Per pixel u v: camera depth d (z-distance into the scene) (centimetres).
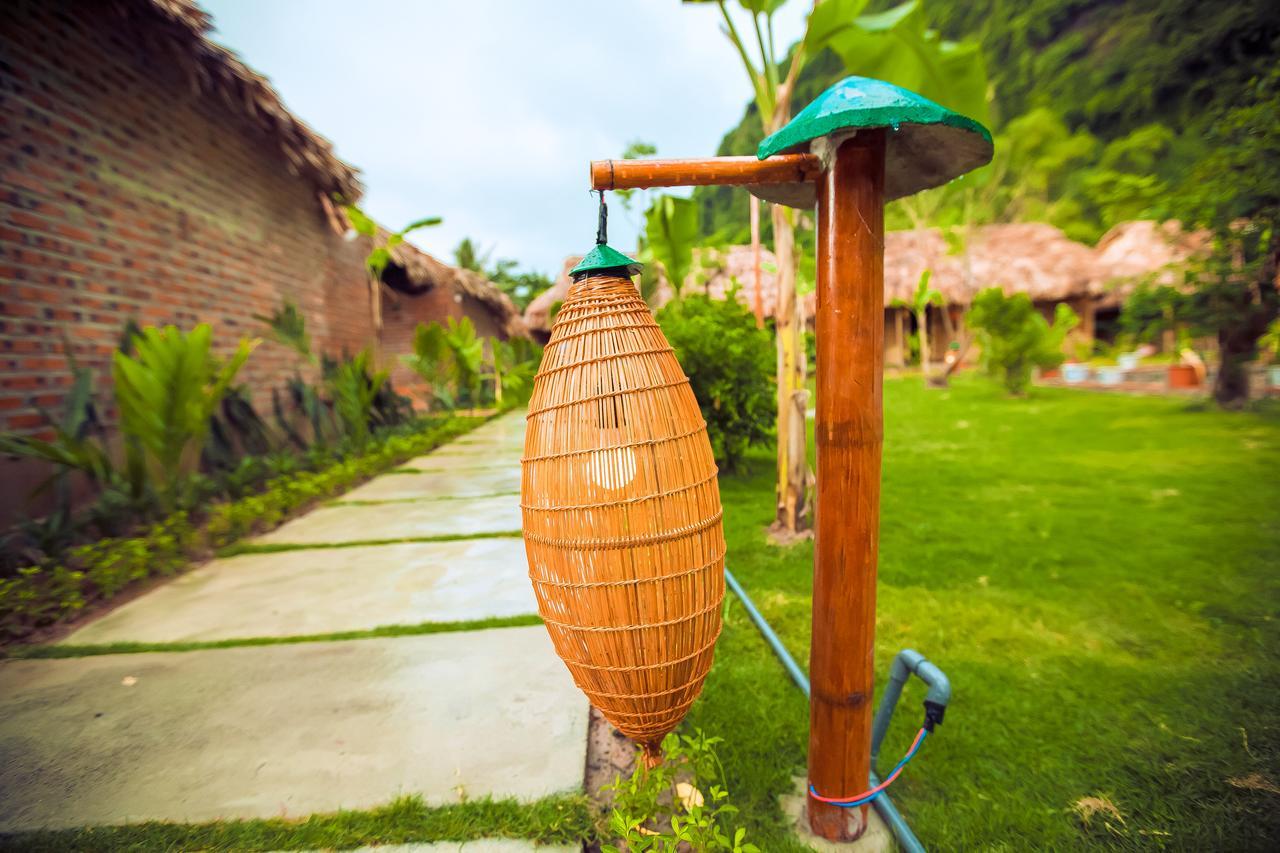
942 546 349
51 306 370
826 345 126
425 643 239
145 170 450
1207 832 144
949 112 105
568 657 119
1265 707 191
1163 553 327
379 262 907
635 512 108
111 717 192
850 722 135
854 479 127
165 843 142
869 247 121
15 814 151
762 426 548
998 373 1275
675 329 516
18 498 344
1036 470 539
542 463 115
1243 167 684
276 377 630
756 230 576
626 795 134
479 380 1263
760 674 216
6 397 341
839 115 104
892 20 275
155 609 278
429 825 145
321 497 496
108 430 408
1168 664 220
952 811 153
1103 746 176
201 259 514
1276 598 268
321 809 152
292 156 572
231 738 180
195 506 406
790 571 321
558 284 1611
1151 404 936
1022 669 219
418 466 648
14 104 349
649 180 121
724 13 328
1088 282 1830
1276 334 779
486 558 341
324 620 262
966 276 1672
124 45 428
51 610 268
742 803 155
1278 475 483
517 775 163
